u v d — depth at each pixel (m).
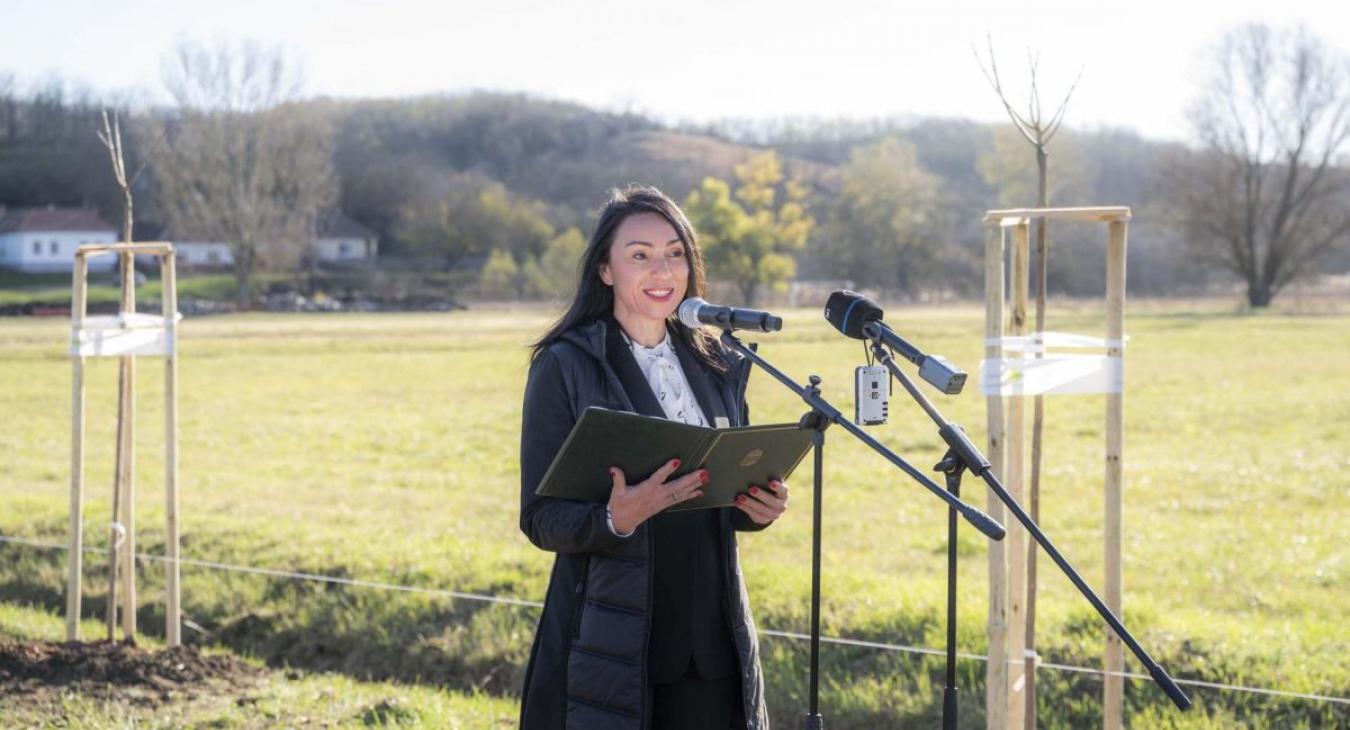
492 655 8.50
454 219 119.88
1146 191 85.88
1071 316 59.91
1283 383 30.39
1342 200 78.44
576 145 168.12
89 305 75.06
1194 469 18.44
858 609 8.70
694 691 3.89
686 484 3.61
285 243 95.31
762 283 98.25
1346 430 22.56
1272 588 11.00
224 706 7.00
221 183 92.00
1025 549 5.36
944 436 3.65
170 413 7.82
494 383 33.53
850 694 7.38
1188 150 82.25
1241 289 92.50
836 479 17.41
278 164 95.62
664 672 3.82
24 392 29.91
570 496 3.67
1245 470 18.31
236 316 72.44
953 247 109.88
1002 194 97.19
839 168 160.50
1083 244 93.00
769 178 101.44
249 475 18.30
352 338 48.47
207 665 7.64
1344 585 11.19
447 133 164.62
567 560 3.92
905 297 105.50
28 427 24.08
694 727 3.89
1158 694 7.10
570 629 3.85
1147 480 17.55
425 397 30.22
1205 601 10.47
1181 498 16.19
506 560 10.34
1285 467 18.58
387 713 6.90
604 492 3.68
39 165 127.50
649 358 4.04
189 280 97.31
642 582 3.74
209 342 45.62
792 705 7.45
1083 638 7.90
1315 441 21.30
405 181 131.75
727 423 4.07
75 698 6.92
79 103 140.12
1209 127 79.06
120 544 7.89
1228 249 80.75
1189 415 24.73
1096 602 3.47
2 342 43.62
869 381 3.71
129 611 8.00
